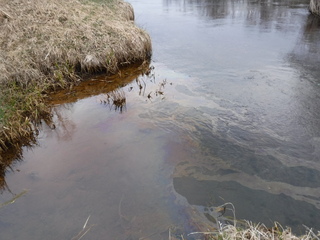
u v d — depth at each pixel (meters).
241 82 7.14
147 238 3.20
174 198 3.77
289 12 14.42
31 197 3.86
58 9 9.88
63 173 4.31
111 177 4.19
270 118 5.53
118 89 7.19
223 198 3.74
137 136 5.19
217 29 12.11
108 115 6.00
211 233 3.16
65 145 5.04
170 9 16.77
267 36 10.81
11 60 7.07
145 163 4.46
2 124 5.04
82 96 6.89
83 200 3.78
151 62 8.95
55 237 3.27
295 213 3.46
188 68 8.28
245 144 4.82
